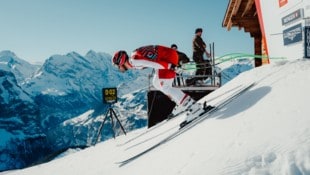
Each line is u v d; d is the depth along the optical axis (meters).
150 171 3.98
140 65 5.50
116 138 10.98
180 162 3.62
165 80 5.47
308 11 7.30
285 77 4.70
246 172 2.72
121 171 4.95
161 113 12.45
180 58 5.84
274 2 9.40
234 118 4.10
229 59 8.77
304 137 2.82
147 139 6.82
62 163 8.40
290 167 2.56
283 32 8.86
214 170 2.94
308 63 5.10
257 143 3.06
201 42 10.74
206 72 11.68
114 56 5.63
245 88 5.27
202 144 3.78
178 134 5.05
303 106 3.38
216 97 6.63
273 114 3.54
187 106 5.39
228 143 3.36
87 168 6.75
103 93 11.45
